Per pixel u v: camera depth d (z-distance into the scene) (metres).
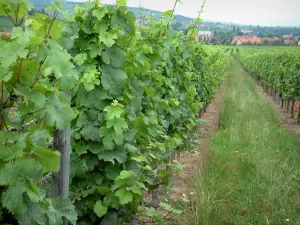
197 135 9.88
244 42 100.88
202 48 11.53
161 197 5.72
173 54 6.99
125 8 3.59
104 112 3.59
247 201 5.61
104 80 3.57
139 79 4.77
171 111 6.21
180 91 7.45
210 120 13.57
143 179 3.73
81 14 3.54
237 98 16.28
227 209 5.37
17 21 1.78
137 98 4.02
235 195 5.85
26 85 1.80
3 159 1.71
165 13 5.69
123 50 3.80
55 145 2.80
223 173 6.67
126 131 3.78
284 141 9.37
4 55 1.63
